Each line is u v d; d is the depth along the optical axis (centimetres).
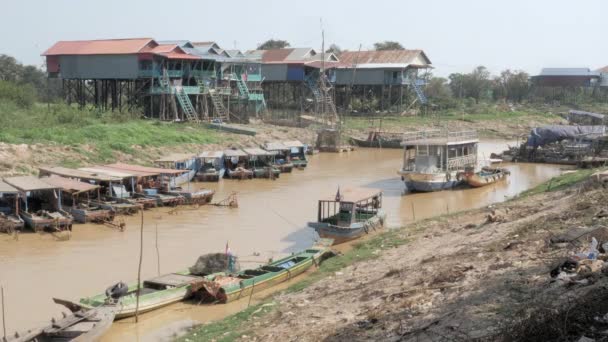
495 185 4841
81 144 4881
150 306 2092
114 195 3809
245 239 3120
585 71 12194
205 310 2139
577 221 2272
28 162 4278
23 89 6575
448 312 1520
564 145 6291
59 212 3391
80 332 1748
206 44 7769
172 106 6731
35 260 2730
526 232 2248
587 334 1173
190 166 4912
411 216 3688
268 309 1947
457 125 9144
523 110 10856
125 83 8431
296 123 7800
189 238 3134
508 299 1509
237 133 6512
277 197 4278
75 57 6975
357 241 2995
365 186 4784
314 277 2325
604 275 1474
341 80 9694
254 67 8162
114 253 2850
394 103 10056
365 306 1775
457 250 2227
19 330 1962
